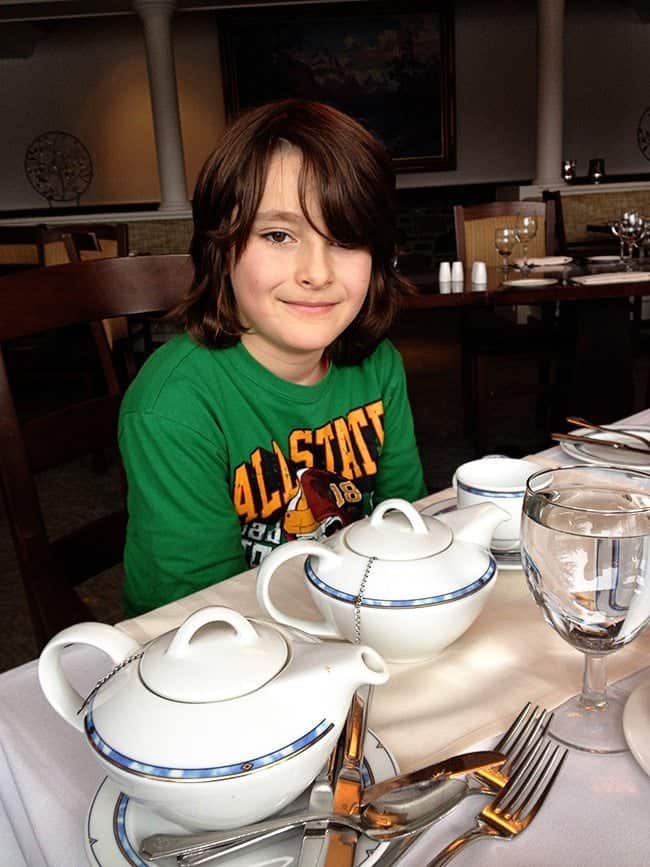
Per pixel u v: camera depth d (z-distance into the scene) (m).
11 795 0.50
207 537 0.91
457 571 0.56
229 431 1.00
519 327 3.13
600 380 2.77
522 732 0.49
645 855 0.40
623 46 7.58
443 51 7.27
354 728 0.47
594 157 7.82
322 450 1.06
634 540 0.48
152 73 5.52
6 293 1.00
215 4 5.98
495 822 0.42
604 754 0.47
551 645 0.60
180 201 5.65
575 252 4.33
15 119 7.71
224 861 0.39
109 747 0.38
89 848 0.40
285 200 0.85
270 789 0.38
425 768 0.44
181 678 0.39
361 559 0.57
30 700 0.55
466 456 3.03
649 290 2.42
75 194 7.90
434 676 0.57
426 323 6.06
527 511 0.52
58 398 4.10
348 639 0.58
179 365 0.97
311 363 1.04
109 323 3.22
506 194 5.82
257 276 0.89
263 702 0.38
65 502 2.82
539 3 5.38
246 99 7.33
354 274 0.91
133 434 0.93
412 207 7.50
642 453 0.94
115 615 1.97
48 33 7.30
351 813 0.41
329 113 0.87
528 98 7.57
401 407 1.18
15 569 2.29
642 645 0.59
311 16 7.14
